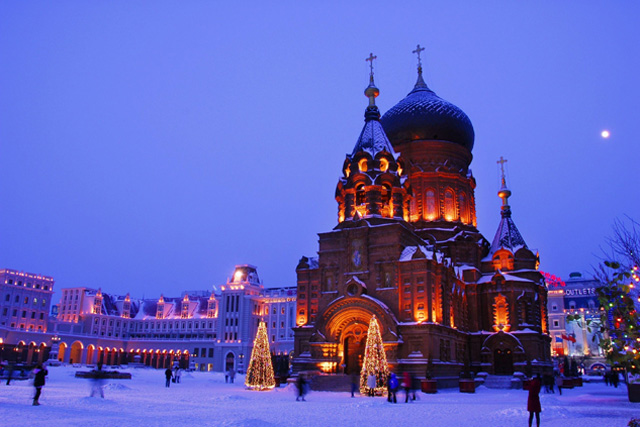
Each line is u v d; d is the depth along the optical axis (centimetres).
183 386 6744
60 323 16162
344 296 6625
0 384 5600
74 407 3509
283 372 6938
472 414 3544
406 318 6444
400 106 9056
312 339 6731
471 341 7875
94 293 18500
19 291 15112
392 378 4497
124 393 5131
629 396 4747
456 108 9006
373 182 7181
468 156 9012
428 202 8531
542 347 8000
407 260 6575
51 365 13038
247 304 15062
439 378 6369
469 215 8812
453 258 8150
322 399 4756
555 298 14038
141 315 18738
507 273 8344
